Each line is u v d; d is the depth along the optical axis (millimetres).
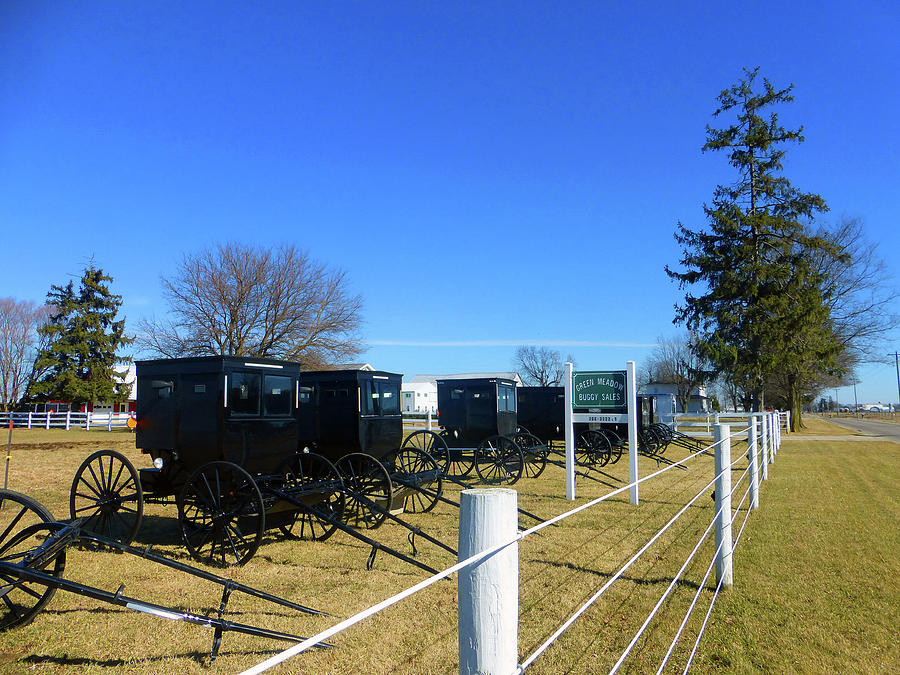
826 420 67938
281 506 7465
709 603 5496
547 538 7957
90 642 4699
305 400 10844
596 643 4645
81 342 49156
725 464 5941
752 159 34938
